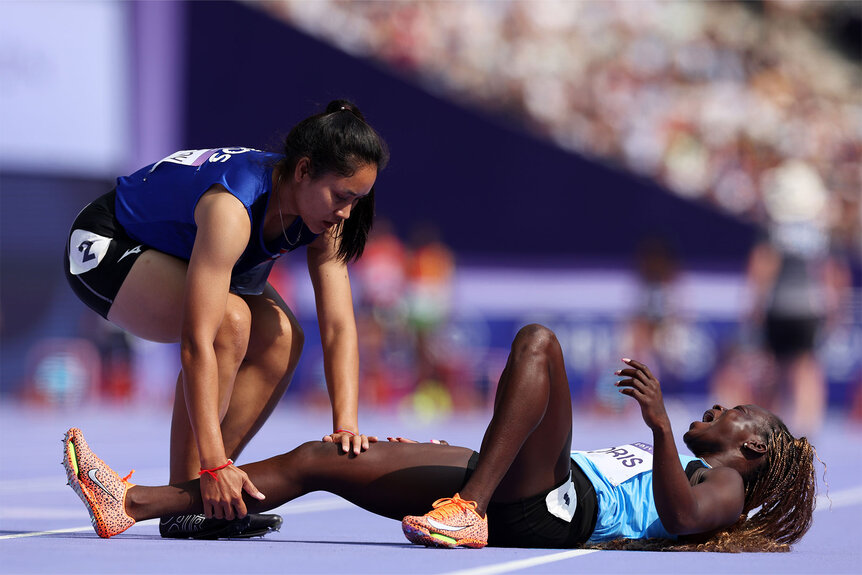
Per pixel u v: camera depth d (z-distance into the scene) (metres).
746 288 59.28
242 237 13.39
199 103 59.16
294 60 59.78
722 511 13.23
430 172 60.81
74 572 10.71
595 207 60.59
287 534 15.53
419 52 62.66
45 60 56.59
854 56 74.88
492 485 12.98
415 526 12.74
